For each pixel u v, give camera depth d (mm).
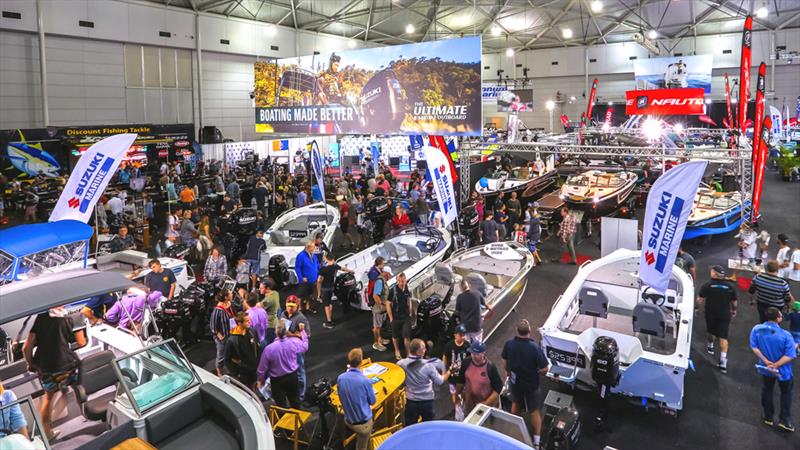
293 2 30406
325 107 16859
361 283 10305
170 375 5074
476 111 13641
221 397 4832
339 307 10922
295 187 20906
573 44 40906
